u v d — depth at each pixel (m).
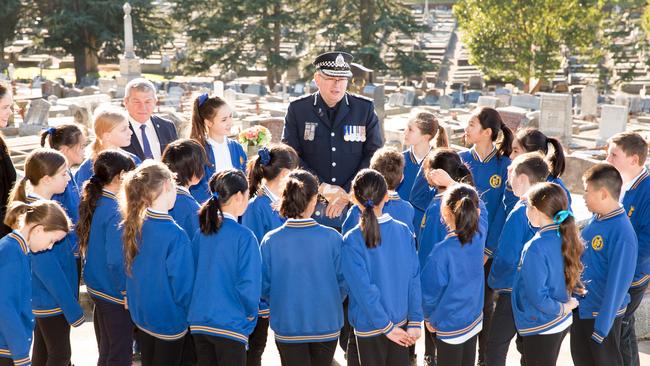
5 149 5.32
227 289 4.31
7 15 42.06
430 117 5.88
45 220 4.12
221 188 4.30
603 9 49.84
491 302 5.66
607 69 40.19
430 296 4.64
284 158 5.02
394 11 40.91
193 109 5.83
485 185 5.69
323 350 4.58
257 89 35.41
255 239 4.35
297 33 40.94
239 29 40.03
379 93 18.83
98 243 4.64
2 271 4.01
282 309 4.50
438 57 49.28
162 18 45.22
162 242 4.29
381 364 4.54
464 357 4.73
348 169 6.07
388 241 4.47
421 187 5.75
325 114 6.02
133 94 6.06
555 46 35.25
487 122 5.59
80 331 6.34
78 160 5.44
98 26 41.34
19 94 31.81
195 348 4.71
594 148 18.52
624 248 4.43
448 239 4.62
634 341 5.10
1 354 4.08
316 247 4.44
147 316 4.39
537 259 4.22
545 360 4.43
